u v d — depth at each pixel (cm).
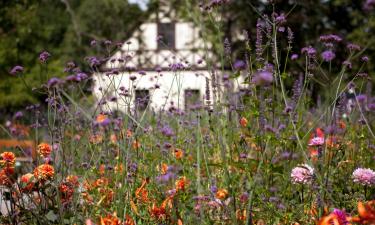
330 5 1708
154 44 2269
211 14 307
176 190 320
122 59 470
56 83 329
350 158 422
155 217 309
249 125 340
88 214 329
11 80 1778
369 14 326
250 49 347
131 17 2856
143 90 480
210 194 306
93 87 516
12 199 326
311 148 401
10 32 1938
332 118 315
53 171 317
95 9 3077
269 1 354
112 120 375
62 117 346
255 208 306
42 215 314
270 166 303
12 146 561
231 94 396
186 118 527
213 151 397
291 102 392
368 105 510
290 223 302
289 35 371
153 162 388
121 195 305
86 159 434
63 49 2969
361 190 362
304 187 360
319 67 339
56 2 3127
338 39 327
